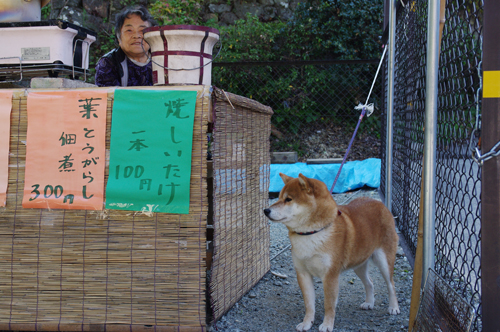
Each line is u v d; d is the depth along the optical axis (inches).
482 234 69.8
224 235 103.8
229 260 108.3
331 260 103.8
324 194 104.0
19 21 106.6
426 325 84.7
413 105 156.6
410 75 161.3
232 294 112.4
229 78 332.8
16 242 95.7
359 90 346.0
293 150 326.3
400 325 105.6
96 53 359.3
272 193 260.5
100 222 93.7
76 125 94.0
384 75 232.1
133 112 92.5
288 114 342.6
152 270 93.0
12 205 95.7
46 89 95.3
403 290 127.5
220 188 99.8
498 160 68.2
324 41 344.8
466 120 97.2
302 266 108.0
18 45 104.8
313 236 103.6
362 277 118.3
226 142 101.8
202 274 91.8
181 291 92.4
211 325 102.3
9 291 96.4
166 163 91.6
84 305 94.8
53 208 94.3
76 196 93.7
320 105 344.8
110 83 143.4
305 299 107.0
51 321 95.4
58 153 94.4
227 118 101.5
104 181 93.4
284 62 272.5
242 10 370.3
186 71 100.2
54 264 95.0
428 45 88.3
